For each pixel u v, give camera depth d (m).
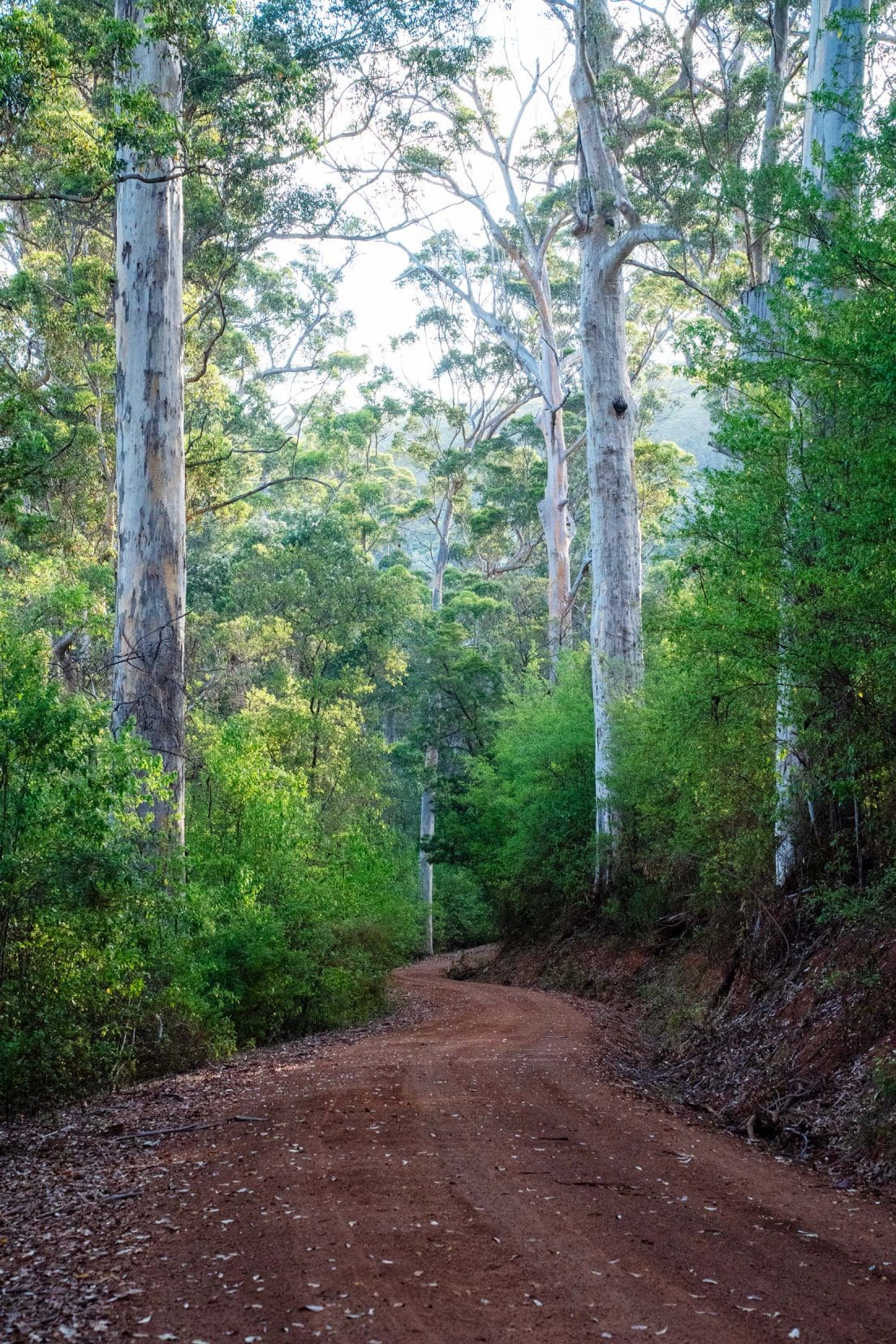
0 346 31.78
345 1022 22.70
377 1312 5.00
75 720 12.59
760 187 13.01
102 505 33.12
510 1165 7.99
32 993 12.82
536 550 59.00
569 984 28.20
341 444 56.59
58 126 15.04
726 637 12.98
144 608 19.03
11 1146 9.91
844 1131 9.30
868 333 9.86
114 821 13.72
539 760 32.66
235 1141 9.03
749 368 12.41
